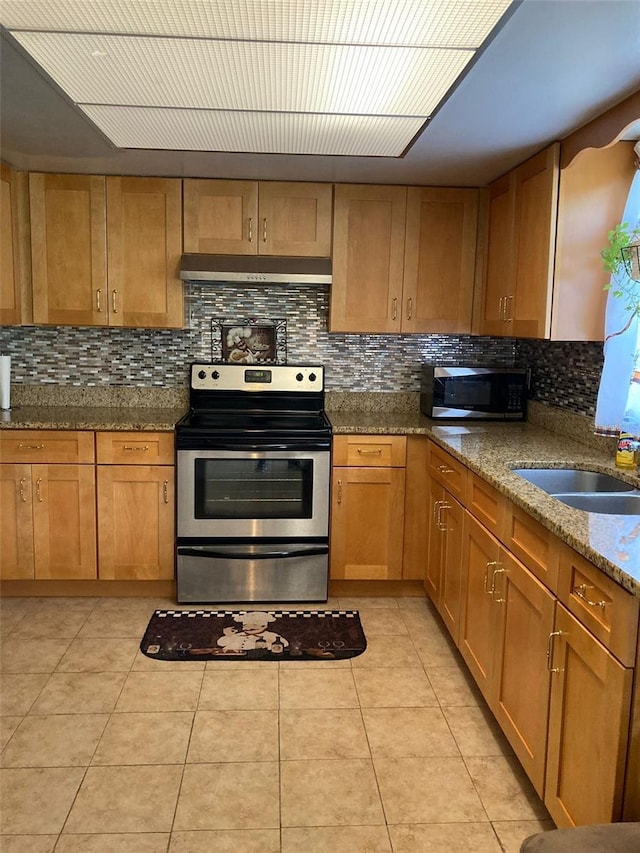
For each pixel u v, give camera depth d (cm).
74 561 346
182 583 343
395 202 360
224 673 282
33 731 240
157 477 342
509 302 320
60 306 357
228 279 351
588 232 269
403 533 354
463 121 246
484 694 247
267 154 301
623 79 205
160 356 390
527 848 128
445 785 217
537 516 192
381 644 310
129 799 208
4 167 329
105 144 290
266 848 190
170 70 204
